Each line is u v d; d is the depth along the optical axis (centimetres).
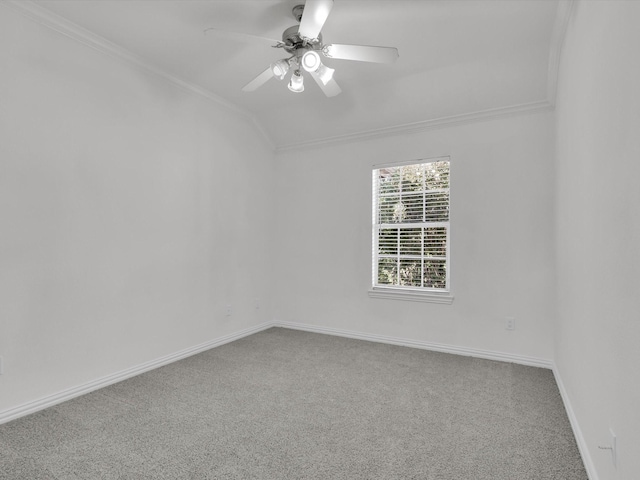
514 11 235
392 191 401
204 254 369
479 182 353
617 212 127
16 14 229
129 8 237
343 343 396
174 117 338
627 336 116
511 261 339
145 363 309
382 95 360
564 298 251
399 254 397
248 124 428
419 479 169
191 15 244
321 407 244
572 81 216
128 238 296
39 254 240
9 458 185
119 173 290
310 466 179
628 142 114
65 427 216
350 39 267
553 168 316
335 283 430
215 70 322
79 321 262
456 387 277
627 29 114
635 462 108
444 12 236
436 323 373
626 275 117
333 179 431
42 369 241
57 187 250
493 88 323
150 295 315
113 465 180
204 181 369
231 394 264
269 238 459
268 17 246
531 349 330
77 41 261
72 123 259
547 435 208
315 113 404
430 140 376
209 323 375
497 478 170
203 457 187
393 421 225
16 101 229
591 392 170
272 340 406
